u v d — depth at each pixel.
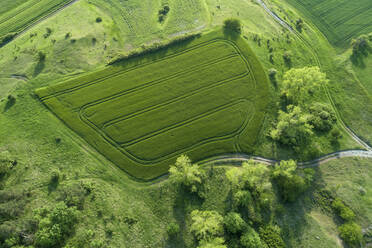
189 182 48.94
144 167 53.62
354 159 56.38
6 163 49.12
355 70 73.81
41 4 87.31
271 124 59.84
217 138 57.69
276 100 63.31
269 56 71.56
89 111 61.31
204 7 84.69
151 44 73.50
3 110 59.97
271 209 47.78
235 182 47.69
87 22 79.38
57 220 39.78
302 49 76.69
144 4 85.88
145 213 47.66
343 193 50.41
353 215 46.25
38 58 68.81
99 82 66.31
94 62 70.06
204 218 43.38
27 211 44.19
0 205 40.38
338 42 82.44
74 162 53.03
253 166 48.19
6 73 67.12
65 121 59.25
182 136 57.97
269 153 55.78
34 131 56.97
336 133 57.75
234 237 43.56
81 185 49.09
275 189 50.41
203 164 54.22
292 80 59.59
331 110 63.31
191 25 79.75
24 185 48.12
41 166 51.72
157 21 80.94
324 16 88.25
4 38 77.69
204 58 71.12
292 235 44.91
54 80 65.81
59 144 55.44
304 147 56.59
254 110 61.72
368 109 65.31
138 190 50.72
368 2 89.81
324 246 43.53
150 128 59.25
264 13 86.06
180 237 44.75
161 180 52.25
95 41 74.25
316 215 48.41
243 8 86.31
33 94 63.09
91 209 46.34
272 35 77.88
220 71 68.62
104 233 44.00
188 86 66.25
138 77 67.69
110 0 87.06
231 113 61.47
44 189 48.12
